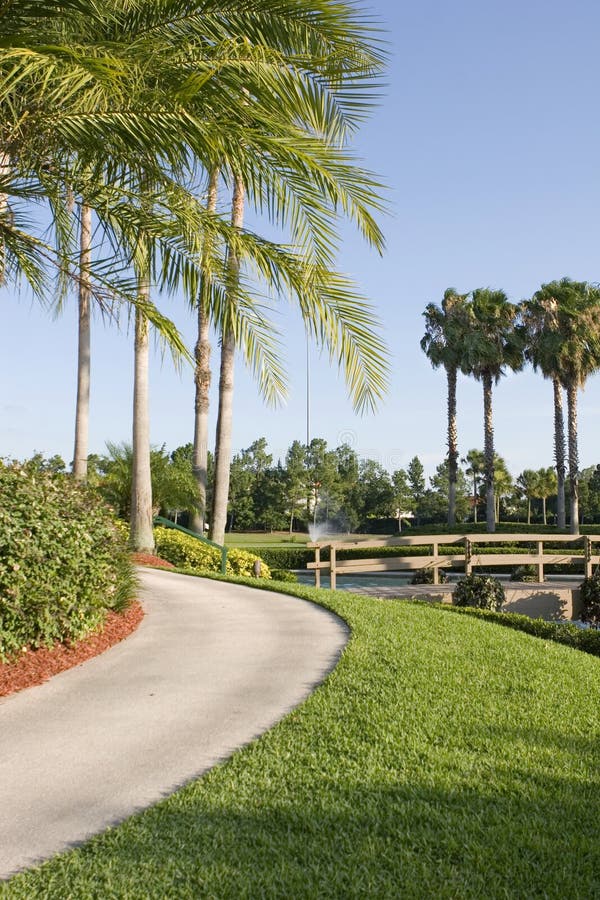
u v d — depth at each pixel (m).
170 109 6.35
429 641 7.74
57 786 3.94
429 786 3.87
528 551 30.03
